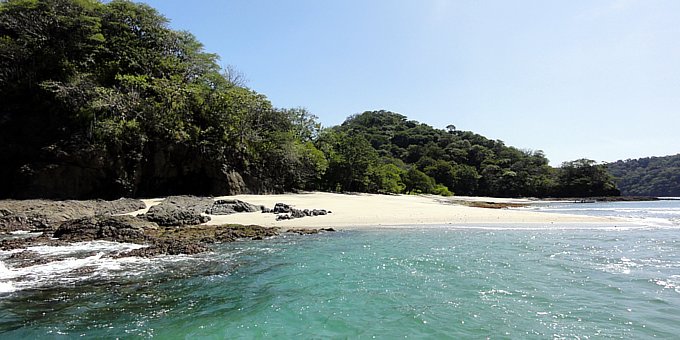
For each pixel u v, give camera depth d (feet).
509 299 30.96
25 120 117.08
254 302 30.37
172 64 149.28
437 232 67.10
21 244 52.47
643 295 32.19
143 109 123.44
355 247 52.75
